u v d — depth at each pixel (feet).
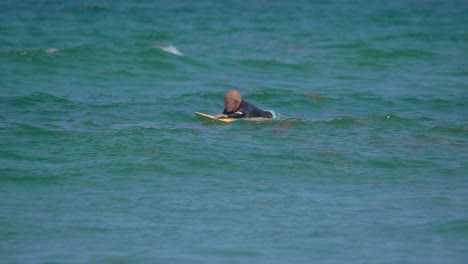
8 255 107.04
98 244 111.55
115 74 285.43
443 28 458.91
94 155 158.40
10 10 508.94
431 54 354.54
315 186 141.69
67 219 121.90
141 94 249.96
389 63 333.01
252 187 140.46
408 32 431.02
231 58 328.90
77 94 245.45
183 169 150.20
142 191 136.67
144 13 517.55
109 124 192.75
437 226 119.65
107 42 360.48
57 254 107.55
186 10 546.67
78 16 486.38
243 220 122.42
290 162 156.87
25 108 213.25
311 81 287.07
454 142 178.40
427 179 147.43
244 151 163.63
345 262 105.60
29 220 121.08
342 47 371.56
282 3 626.64
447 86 277.44
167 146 164.96
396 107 231.30
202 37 397.80
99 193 135.13
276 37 405.18
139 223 120.57
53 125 188.14
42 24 432.25
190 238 114.32
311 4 624.59
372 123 196.13
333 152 165.27
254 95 244.22
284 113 220.84
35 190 136.46
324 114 219.41
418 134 185.37
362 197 135.23
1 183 139.64
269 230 118.01
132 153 159.74
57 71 284.20
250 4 610.65
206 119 195.62
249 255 107.86
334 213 126.11
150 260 105.60
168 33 403.95
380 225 120.37
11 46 339.36
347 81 288.10
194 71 299.99
